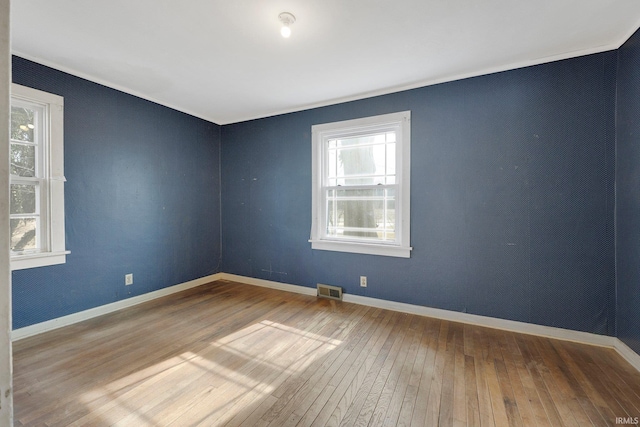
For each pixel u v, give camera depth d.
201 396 1.71
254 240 4.00
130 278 3.18
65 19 1.92
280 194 3.80
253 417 1.55
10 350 0.66
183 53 2.36
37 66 2.46
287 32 1.88
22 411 1.57
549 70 2.43
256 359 2.11
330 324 2.72
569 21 1.94
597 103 2.28
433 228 2.88
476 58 2.44
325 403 1.66
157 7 1.80
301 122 3.64
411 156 2.96
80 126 2.75
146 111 3.31
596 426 1.49
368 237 3.30
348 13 1.86
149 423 1.50
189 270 3.84
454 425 1.50
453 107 2.78
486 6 1.80
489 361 2.08
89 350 2.21
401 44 2.22
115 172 3.03
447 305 2.84
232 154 4.17
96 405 1.62
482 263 2.69
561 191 2.40
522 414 1.57
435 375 1.92
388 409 1.61
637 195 1.96
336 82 2.89
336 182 3.48
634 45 2.00
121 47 2.28
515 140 2.55
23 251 2.46
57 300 2.60
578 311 2.35
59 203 2.60
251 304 3.25
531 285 2.51
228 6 1.80
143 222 3.30
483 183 2.67
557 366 2.01
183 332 2.54
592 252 2.31
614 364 2.02
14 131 2.41
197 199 3.94
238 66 2.57
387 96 3.08
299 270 3.68
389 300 3.11
